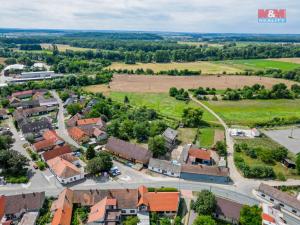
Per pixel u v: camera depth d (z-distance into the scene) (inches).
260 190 3481.8
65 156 4050.2
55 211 2999.5
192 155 4330.7
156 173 3951.8
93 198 3159.5
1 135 4798.2
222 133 5497.1
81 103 6894.7
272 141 5157.5
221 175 3757.4
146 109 6481.3
